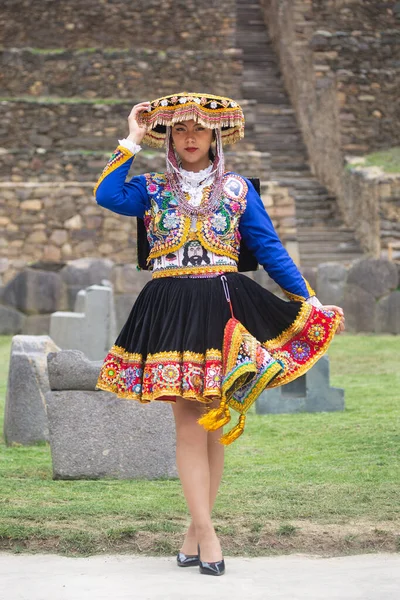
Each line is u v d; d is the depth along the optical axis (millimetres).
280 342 5340
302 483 7410
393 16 32812
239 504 6676
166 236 5340
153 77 35031
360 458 8477
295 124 34281
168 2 37031
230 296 5250
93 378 7930
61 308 22625
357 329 21875
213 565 5148
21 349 9773
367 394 13055
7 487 7371
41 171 30734
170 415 7977
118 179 5371
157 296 5305
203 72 35312
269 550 5684
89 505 6602
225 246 5352
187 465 5223
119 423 7949
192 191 5395
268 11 38250
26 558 5516
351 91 29922
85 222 27609
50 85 34562
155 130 5664
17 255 27578
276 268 5410
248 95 35375
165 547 5668
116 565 5355
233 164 30609
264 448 9344
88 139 32312
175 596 4734
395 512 6391
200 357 5109
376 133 29844
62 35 36500
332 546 5734
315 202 30172
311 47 31422
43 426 9688
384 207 26141
